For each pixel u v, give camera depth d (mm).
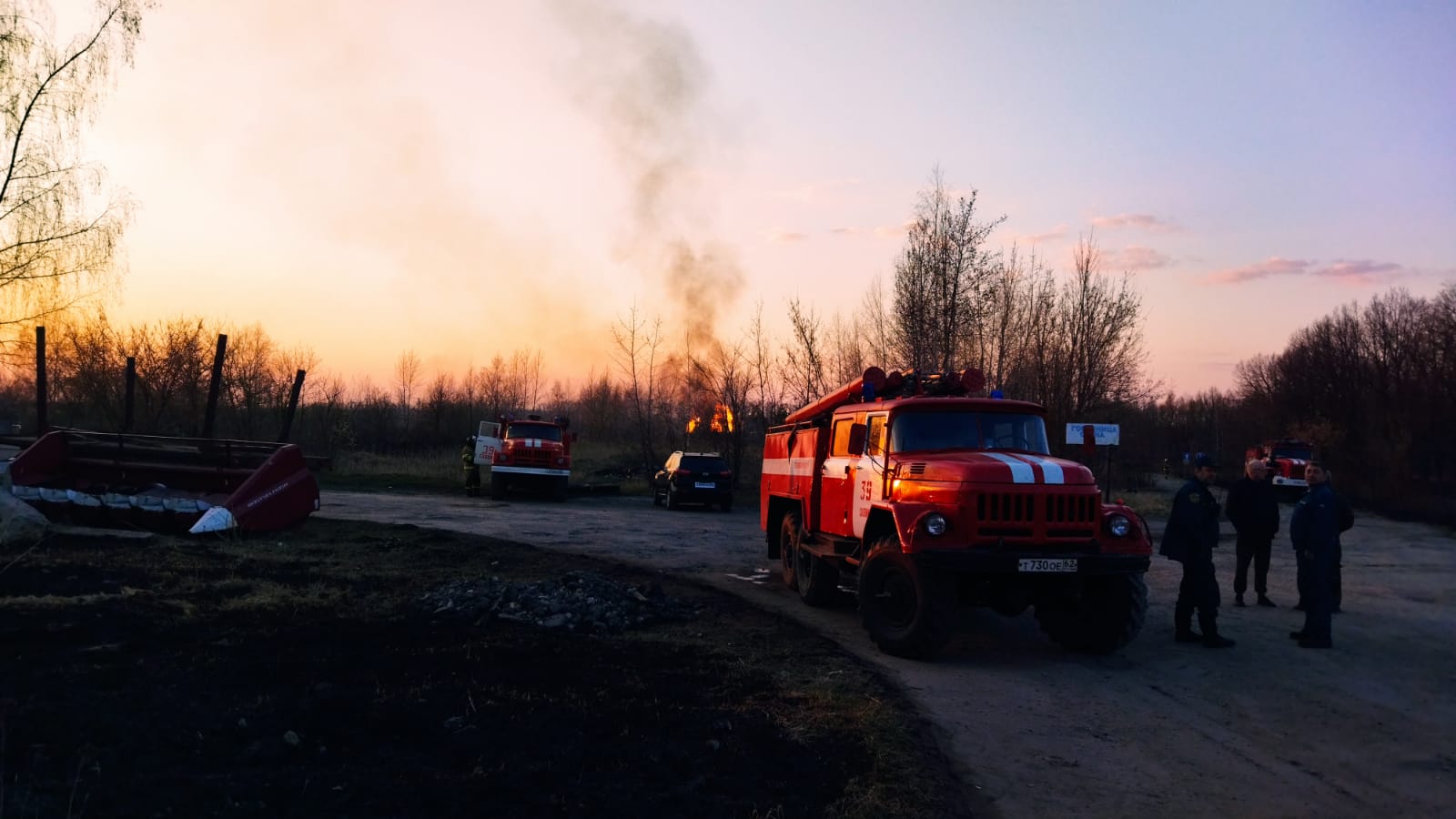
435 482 29359
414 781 4484
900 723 6039
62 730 4812
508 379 50375
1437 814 4965
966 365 24297
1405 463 45031
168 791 4148
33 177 18094
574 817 4176
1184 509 9203
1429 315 55719
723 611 10211
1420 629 10102
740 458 31375
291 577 10617
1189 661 8438
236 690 5801
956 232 22875
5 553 10820
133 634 7137
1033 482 7895
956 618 7957
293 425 37156
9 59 17672
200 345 31094
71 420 30641
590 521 20312
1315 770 5629
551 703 5949
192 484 14992
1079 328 25703
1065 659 8469
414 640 7582
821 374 29031
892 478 8812
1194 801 5105
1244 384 72750
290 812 4023
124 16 18656
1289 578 14258
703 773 4910
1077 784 5320
